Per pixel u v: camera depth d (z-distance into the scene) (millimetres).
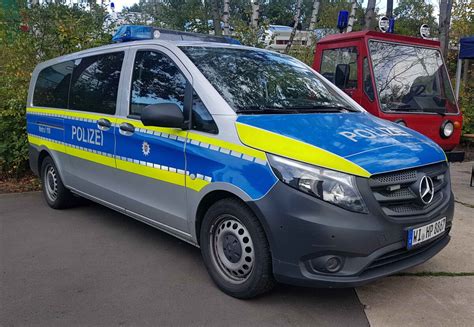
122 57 4688
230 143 3414
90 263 4270
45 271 4098
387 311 3371
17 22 9133
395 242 3105
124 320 3283
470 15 13852
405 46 6609
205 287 3766
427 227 3283
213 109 3598
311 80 4523
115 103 4617
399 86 6348
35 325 3232
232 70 4047
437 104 6520
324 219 2975
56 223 5441
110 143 4617
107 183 4789
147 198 4242
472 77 12211
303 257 3062
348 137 3398
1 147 7395
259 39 9562
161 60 4195
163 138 3943
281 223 3082
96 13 9914
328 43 6973
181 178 3779
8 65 7922
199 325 3211
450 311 3371
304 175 3043
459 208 5930
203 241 3699
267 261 3270
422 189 3270
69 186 5594
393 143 3439
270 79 4172
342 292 3658
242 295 3475
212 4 10133
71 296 3641
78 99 5301
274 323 3223
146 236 4980
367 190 3016
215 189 3451
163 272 4062
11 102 7422
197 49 4172
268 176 3145
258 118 3504
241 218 3352
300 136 3287
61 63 5840
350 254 2988
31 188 7152
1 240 4875
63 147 5523
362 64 6309
